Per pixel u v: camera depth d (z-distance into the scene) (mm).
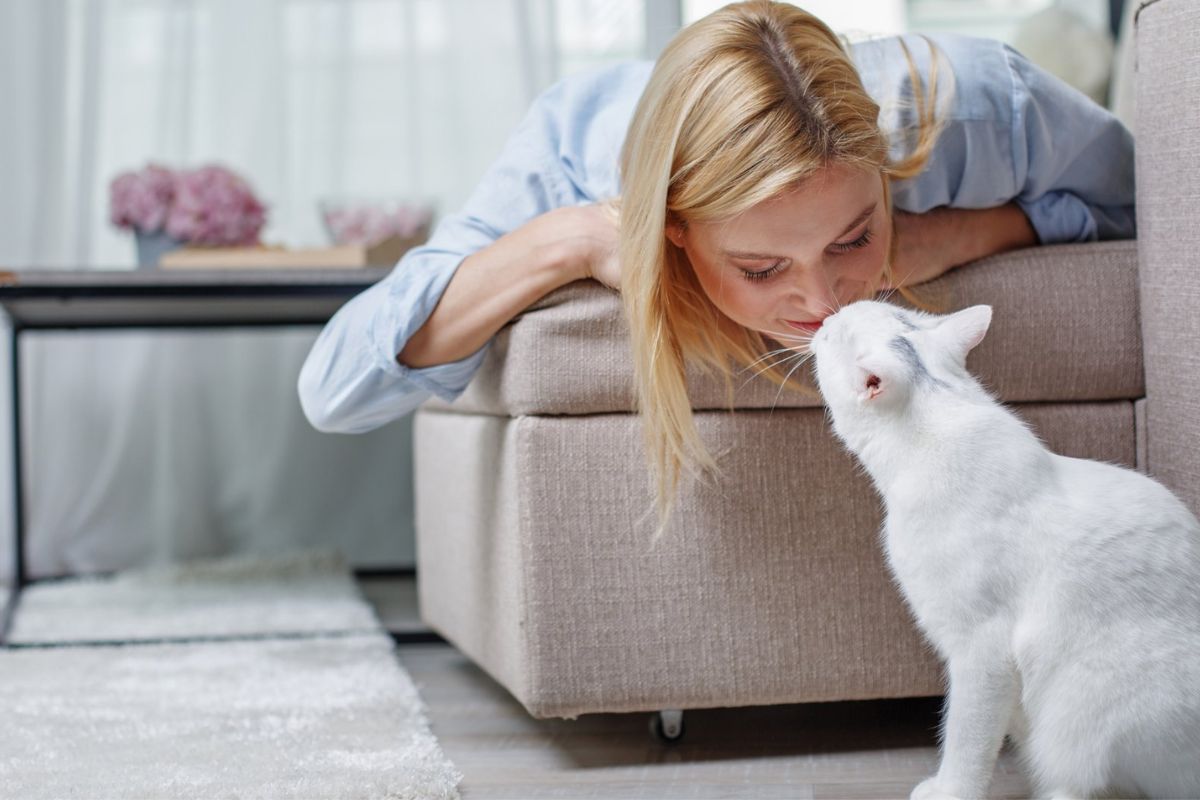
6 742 1330
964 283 1282
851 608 1267
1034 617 966
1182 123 1195
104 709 1489
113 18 2719
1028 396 1291
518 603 1259
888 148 1146
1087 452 1296
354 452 2828
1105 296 1289
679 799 1141
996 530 979
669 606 1252
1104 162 1394
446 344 1309
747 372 1241
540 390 1241
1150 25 1250
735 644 1257
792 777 1202
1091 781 951
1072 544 963
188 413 2768
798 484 1256
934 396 1029
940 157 1279
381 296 1376
